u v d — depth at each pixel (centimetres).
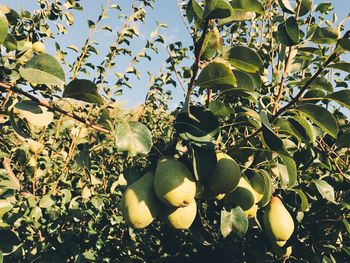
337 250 89
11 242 59
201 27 47
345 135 80
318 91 72
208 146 51
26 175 113
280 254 81
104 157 150
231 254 89
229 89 57
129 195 56
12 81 64
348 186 86
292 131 59
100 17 122
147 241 128
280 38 59
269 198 64
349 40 50
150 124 160
